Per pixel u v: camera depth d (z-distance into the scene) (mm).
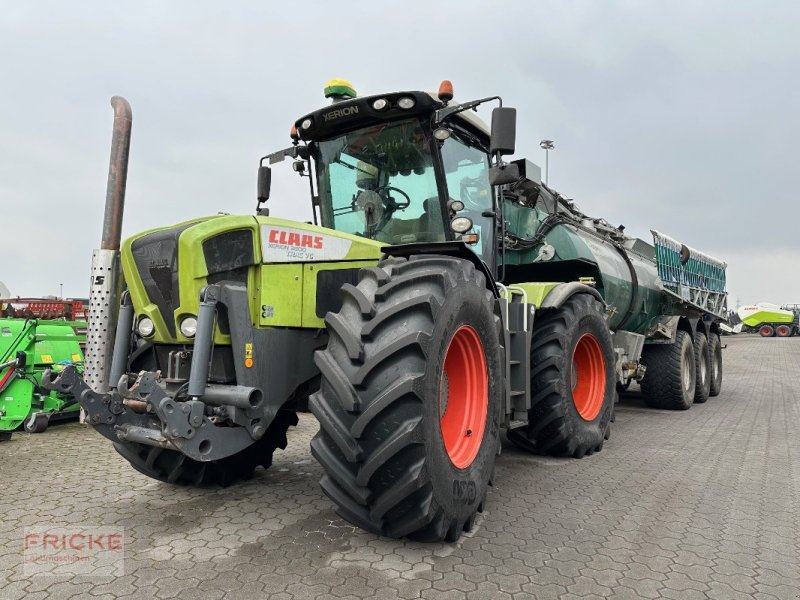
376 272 2857
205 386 2832
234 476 3949
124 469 4371
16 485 3920
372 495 2635
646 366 8117
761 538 3098
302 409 3697
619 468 4586
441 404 3109
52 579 2477
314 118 4094
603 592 2445
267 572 2564
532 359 4719
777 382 12625
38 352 6090
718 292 11219
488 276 3684
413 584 2471
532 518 3365
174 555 2740
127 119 3340
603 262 6688
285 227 3281
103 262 3283
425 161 3980
